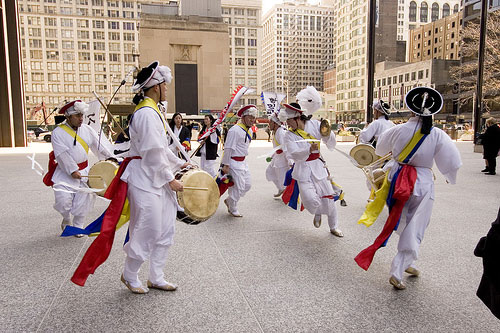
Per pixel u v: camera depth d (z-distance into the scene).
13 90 23.22
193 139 30.88
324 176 4.61
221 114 4.99
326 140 4.61
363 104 91.25
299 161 4.61
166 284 3.22
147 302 3.01
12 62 22.94
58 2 103.06
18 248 4.27
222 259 3.97
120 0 106.44
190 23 42.44
